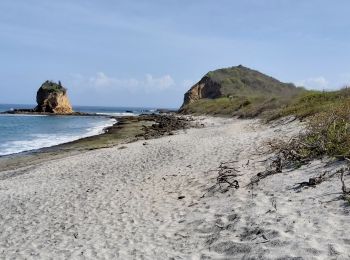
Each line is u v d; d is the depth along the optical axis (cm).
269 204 763
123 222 867
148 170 1377
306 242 560
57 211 1013
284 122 2038
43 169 1658
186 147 1742
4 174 1658
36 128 4622
